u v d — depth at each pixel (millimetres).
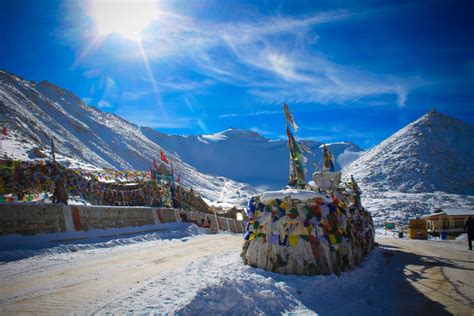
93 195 17625
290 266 7828
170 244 15789
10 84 135000
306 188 9984
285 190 8914
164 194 26344
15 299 5977
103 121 190000
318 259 7883
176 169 169125
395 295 7625
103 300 5820
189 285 6719
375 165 115250
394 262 13188
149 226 20812
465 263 12906
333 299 6754
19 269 8750
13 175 13023
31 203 12695
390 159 116250
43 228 12922
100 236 15508
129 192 21922
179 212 26484
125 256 11453
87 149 115375
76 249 12445
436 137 124938
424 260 13773
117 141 162500
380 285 8695
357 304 6527
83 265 9555
